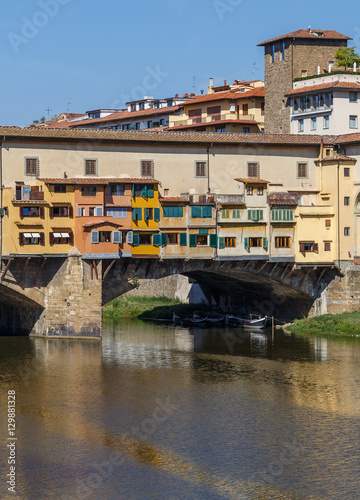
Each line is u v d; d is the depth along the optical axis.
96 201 88.81
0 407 64.06
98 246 88.69
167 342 93.38
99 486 49.72
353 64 121.94
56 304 90.12
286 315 107.81
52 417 61.75
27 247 86.81
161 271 93.44
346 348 88.19
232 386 71.25
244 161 96.44
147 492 49.03
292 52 120.81
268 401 66.38
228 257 94.50
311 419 61.62
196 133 95.62
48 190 87.06
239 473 51.56
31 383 71.38
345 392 69.38
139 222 90.69
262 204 95.69
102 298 92.19
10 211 86.25
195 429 59.19
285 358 83.31
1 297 94.44
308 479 50.75
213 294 120.62
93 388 70.00
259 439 57.22
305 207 97.25
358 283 98.94
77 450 55.16
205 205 93.06
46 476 51.06
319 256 97.88
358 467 52.50
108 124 146.50
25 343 88.75
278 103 122.94
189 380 73.25
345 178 97.88
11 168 87.38
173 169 93.56
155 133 93.69
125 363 80.25
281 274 98.94
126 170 91.56
